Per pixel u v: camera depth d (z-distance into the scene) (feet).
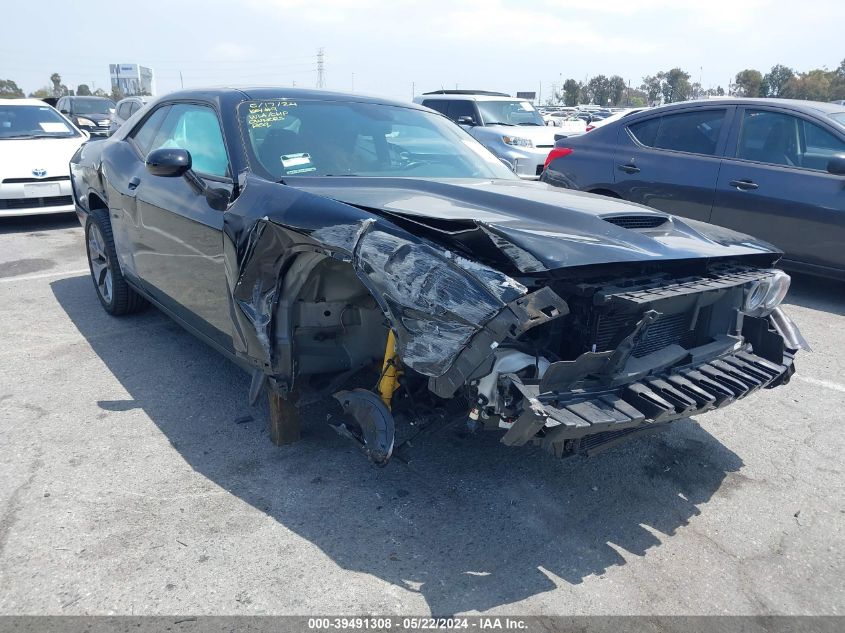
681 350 8.81
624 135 22.45
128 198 13.32
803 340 10.27
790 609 7.49
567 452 7.97
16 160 26.09
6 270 20.66
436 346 7.00
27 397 11.85
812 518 9.23
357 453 10.25
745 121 19.86
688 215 20.72
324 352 9.43
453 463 10.11
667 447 11.03
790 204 18.60
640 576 7.90
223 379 12.83
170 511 8.68
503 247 7.49
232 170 10.25
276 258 8.62
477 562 8.00
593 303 7.62
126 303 15.75
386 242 7.54
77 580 7.37
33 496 8.87
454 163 12.03
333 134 11.37
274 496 9.09
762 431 11.73
